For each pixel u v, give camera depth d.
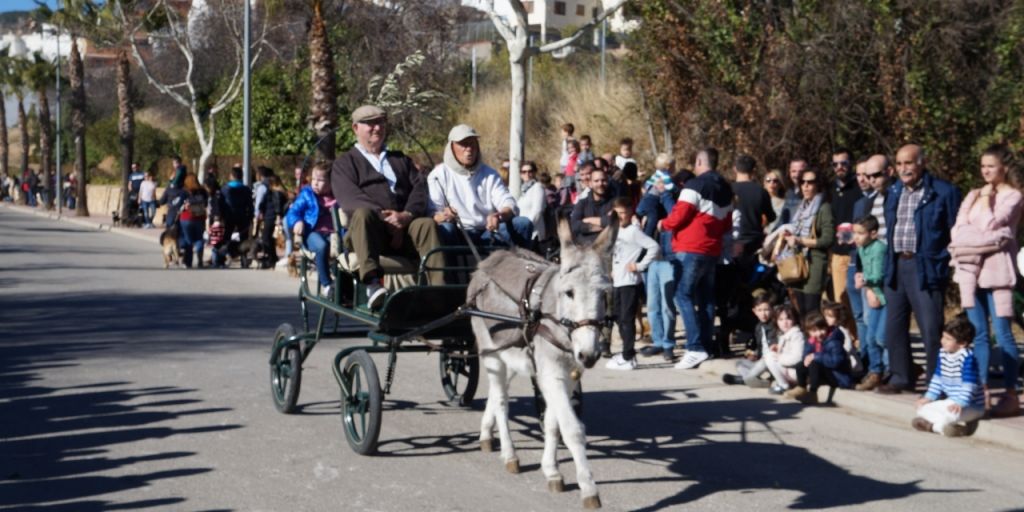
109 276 22.11
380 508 7.24
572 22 64.88
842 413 10.29
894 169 15.78
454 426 9.54
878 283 10.69
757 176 17.38
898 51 16.47
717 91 18.14
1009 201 9.70
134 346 13.39
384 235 9.00
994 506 7.41
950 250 9.96
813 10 17.12
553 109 29.89
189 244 24.14
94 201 55.19
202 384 11.15
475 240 9.46
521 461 8.47
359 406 8.69
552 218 14.88
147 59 62.47
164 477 7.89
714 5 18.11
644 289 14.06
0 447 8.69
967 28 16.52
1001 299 9.71
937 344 10.20
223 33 46.84
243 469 8.12
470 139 9.46
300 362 9.73
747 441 9.20
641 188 14.86
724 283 12.88
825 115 16.86
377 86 28.98
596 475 8.09
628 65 21.64
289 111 40.72
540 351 7.32
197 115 37.62
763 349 11.33
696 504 7.39
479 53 59.94
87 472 8.00
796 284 12.15
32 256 27.27
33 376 11.51
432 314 8.52
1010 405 9.61
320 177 10.71
